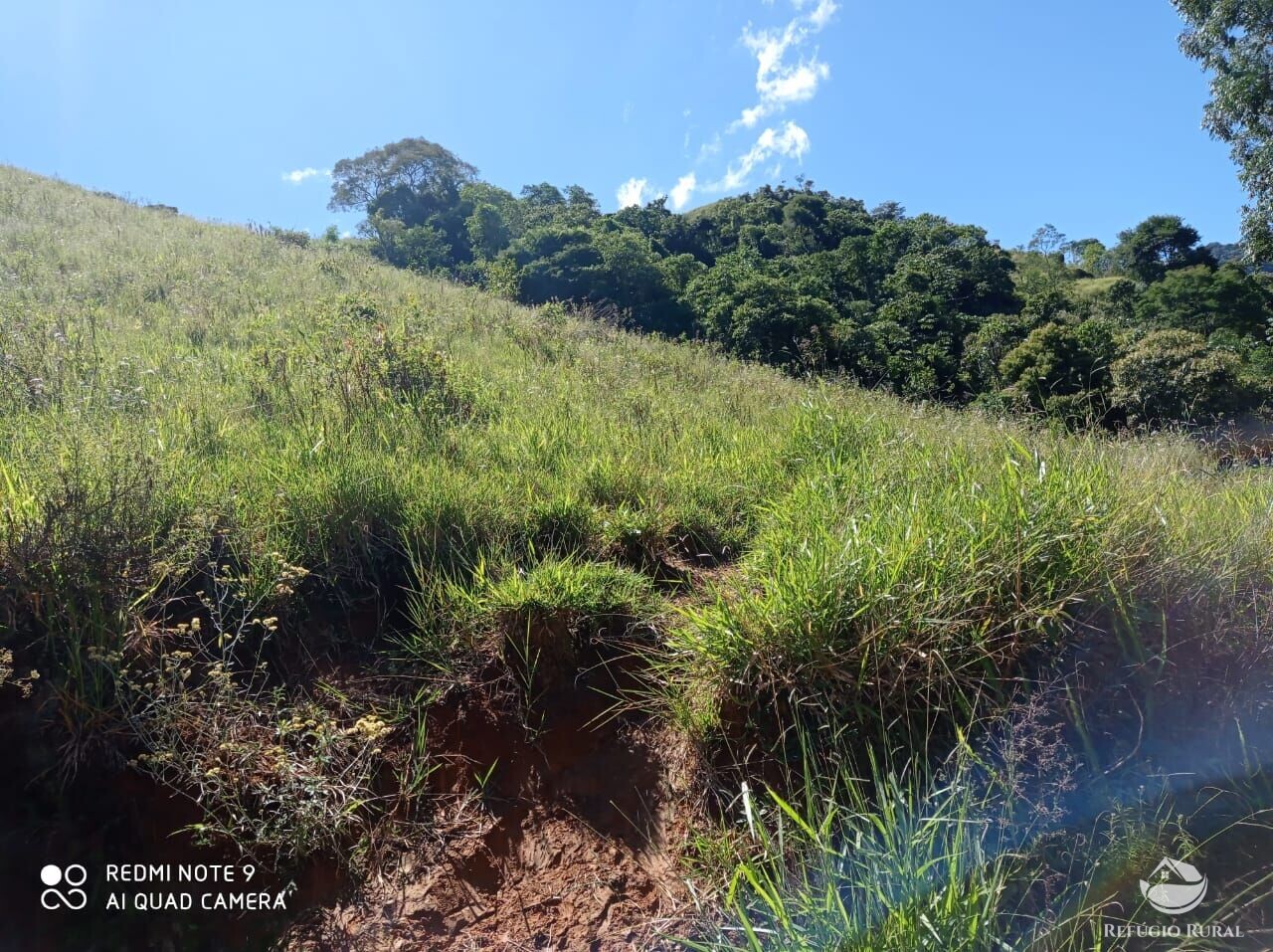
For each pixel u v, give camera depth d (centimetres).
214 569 294
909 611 263
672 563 386
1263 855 221
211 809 241
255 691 275
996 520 298
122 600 263
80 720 240
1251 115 1402
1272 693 261
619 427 546
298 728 259
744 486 455
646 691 293
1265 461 458
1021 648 265
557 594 308
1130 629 268
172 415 426
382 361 541
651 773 272
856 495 365
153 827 239
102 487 290
